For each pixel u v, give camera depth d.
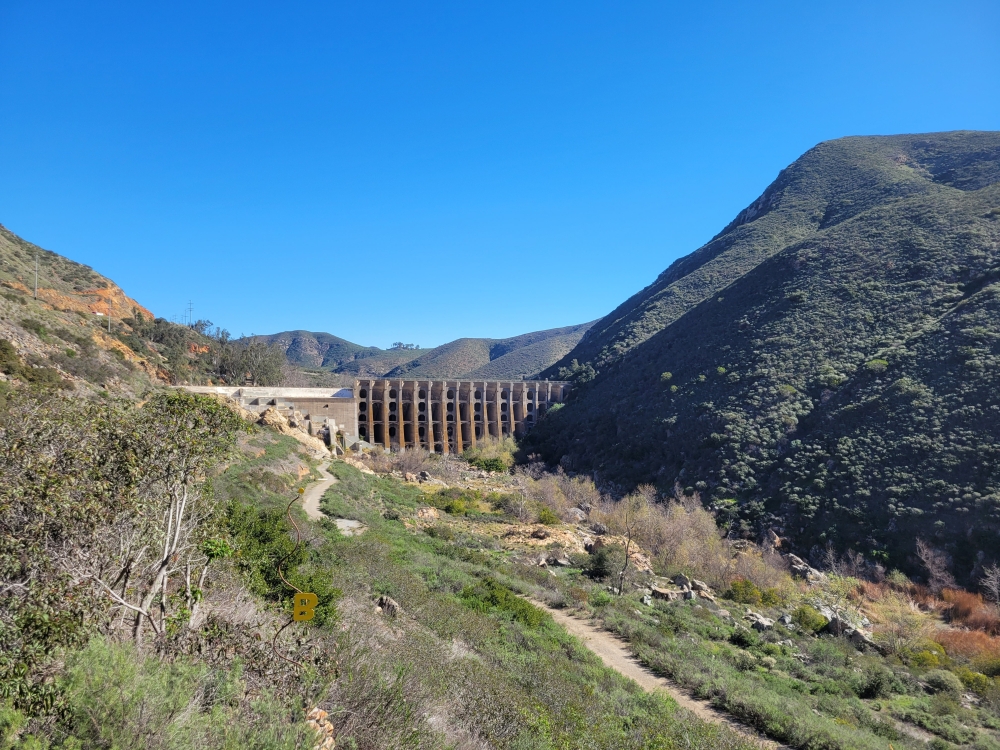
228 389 73.12
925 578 38.62
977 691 24.56
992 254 63.25
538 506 50.16
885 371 55.66
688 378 75.56
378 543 26.06
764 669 23.38
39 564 6.14
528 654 17.02
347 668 8.62
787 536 46.75
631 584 33.56
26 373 35.03
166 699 5.33
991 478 40.84
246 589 10.77
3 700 4.76
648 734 13.22
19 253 91.69
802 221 116.38
